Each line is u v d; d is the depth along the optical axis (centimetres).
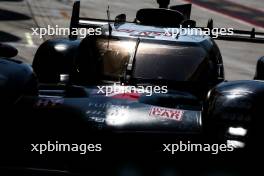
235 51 8300
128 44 2159
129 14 11425
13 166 1673
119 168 1617
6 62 1972
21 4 10156
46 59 2784
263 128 1497
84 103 1742
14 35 7019
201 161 1572
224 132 1520
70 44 2828
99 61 2134
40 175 1644
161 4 3712
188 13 3662
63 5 10644
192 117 1655
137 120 1638
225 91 1606
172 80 2050
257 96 1559
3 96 1708
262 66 2773
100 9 11306
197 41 2222
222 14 13462
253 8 15212
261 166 1490
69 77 2172
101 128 1617
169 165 1595
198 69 2097
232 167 1525
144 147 1598
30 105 1741
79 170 1644
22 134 1664
